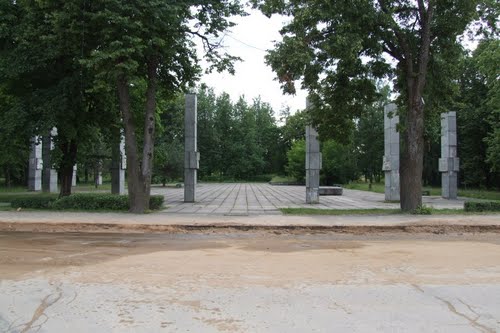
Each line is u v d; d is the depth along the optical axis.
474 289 6.93
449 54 19.02
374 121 60.38
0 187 46.56
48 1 17.12
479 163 44.78
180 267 8.54
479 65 24.25
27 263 8.86
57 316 5.51
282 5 17.03
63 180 22.94
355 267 8.62
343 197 32.66
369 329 5.08
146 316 5.53
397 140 27.44
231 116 87.56
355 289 6.89
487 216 17.08
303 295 6.53
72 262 8.98
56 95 20.11
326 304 6.07
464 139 45.75
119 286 7.01
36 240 12.19
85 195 20.28
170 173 52.34
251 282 7.34
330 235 13.78
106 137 26.20
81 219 15.74
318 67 18.06
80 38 17.83
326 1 15.70
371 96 20.33
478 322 5.35
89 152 30.09
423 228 14.50
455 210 19.34
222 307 5.92
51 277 7.62
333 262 9.14
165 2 16.97
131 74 17.36
